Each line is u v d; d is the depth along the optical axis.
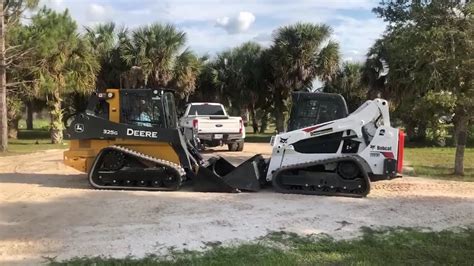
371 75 28.17
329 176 9.49
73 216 7.71
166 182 9.93
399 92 21.42
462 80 12.44
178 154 10.15
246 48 32.38
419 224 7.45
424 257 5.98
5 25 19.73
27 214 7.85
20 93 23.34
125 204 8.52
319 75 29.61
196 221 7.43
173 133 10.12
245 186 9.80
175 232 6.87
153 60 27.84
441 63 12.19
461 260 5.87
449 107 12.62
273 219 7.60
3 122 19.14
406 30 12.82
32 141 27.03
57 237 6.62
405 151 20.73
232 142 19.03
